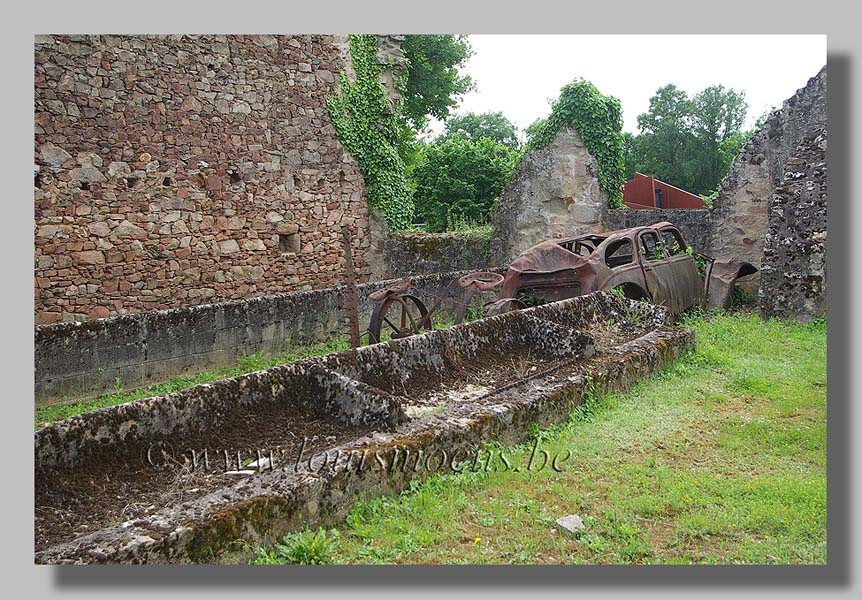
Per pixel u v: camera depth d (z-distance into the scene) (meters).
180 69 10.18
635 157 32.91
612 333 7.12
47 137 8.70
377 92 13.46
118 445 3.96
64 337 6.64
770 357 7.09
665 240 9.90
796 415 5.25
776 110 10.87
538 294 8.30
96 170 9.20
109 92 9.32
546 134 12.82
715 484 3.97
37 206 8.62
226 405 4.48
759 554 3.20
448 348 6.07
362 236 13.26
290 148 11.88
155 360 7.40
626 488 3.95
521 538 3.39
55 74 8.77
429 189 17.78
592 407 5.41
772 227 9.23
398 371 5.61
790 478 4.04
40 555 2.84
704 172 31.78
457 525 3.53
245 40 11.11
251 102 11.23
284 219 11.80
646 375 6.27
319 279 12.42
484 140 18.28
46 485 3.59
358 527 3.48
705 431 4.94
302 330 8.98
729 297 10.32
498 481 4.07
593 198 12.83
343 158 12.84
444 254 13.06
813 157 8.95
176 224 10.18
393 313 9.77
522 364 6.27
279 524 3.32
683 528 3.47
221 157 10.80
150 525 3.04
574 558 3.20
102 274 9.30
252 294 11.29
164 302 10.04
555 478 4.13
